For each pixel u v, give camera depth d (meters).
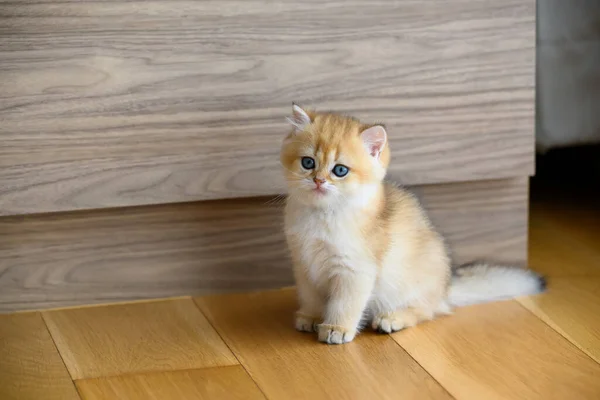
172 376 1.29
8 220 1.38
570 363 1.31
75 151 1.35
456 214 1.48
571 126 1.52
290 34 1.38
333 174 1.34
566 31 1.50
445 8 1.41
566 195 1.75
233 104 1.38
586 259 1.54
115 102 1.35
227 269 1.45
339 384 1.28
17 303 1.40
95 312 1.41
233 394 1.27
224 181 1.40
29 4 1.31
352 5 1.38
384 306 1.40
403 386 1.28
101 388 1.27
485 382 1.29
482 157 1.45
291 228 1.37
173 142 1.38
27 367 1.30
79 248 1.40
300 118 1.35
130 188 1.38
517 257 1.51
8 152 1.34
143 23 1.34
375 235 1.36
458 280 1.44
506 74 1.44
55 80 1.33
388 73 1.41
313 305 1.39
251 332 1.38
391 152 1.43
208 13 1.36
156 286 1.43
